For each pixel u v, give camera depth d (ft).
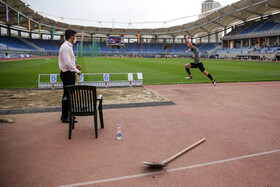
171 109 21.33
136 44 315.17
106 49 295.69
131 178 9.29
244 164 10.61
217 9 203.51
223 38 246.27
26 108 20.99
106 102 24.26
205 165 10.44
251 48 204.64
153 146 12.60
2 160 10.72
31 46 237.04
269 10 191.83
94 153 11.60
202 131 15.19
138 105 22.85
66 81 15.76
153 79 48.42
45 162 10.57
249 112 20.42
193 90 33.42
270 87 36.86
